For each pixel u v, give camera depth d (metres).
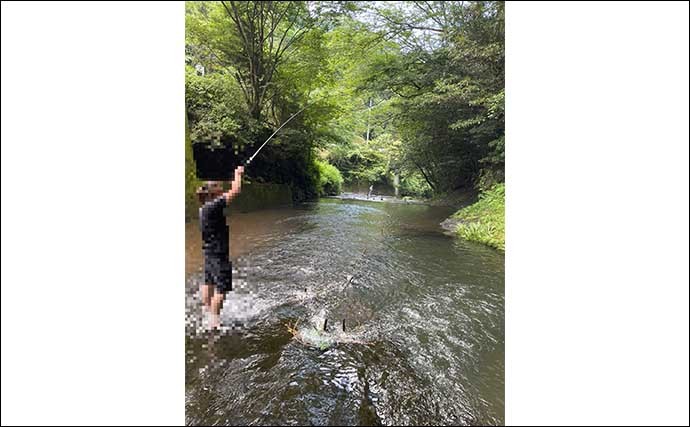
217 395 1.83
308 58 6.54
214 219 3.14
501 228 5.60
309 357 2.18
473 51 6.00
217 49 6.17
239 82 6.51
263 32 6.20
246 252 4.43
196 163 6.03
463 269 4.04
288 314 2.74
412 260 4.38
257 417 1.71
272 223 6.33
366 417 1.74
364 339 2.42
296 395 1.85
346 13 6.11
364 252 4.68
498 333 2.53
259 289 3.20
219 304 2.83
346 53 6.63
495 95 6.05
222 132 6.16
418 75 6.98
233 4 5.77
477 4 5.97
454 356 2.24
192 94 6.01
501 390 1.94
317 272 3.75
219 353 2.17
